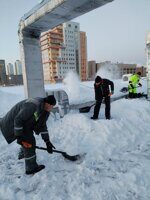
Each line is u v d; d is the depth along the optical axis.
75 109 7.44
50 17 5.22
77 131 4.77
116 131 4.62
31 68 6.48
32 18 5.53
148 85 8.99
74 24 75.44
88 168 3.08
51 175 2.93
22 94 11.39
